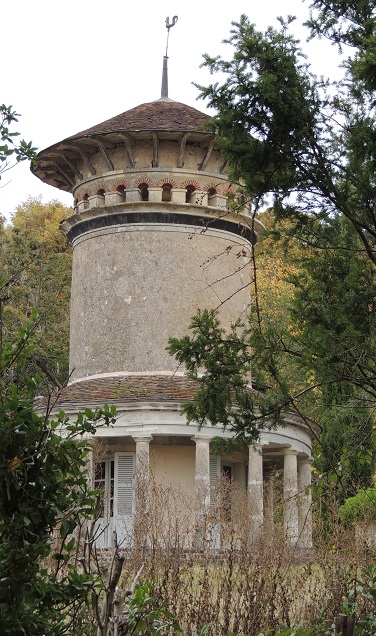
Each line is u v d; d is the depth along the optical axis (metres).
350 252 15.48
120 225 37.09
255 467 34.28
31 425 9.36
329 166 15.17
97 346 36.78
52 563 13.32
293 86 14.75
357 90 15.08
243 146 14.85
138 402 33.22
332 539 17.77
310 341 14.81
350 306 15.03
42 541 9.41
